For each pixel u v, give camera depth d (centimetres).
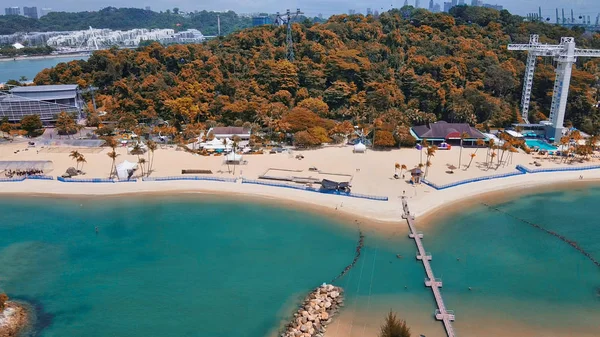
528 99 19825
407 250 10075
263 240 10544
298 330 7456
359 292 8544
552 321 7762
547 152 16450
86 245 10412
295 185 13575
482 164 15262
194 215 11925
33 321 7762
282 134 17825
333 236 10706
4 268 9431
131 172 14338
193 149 16938
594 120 19888
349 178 14050
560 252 10056
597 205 12456
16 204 12681
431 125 17625
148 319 7806
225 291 8581
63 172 14800
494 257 9806
